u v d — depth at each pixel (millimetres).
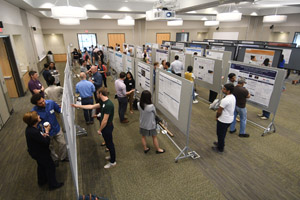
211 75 5648
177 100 3365
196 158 3441
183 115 3234
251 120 4930
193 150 3674
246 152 3619
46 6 7918
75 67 11875
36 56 9867
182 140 4020
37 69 9758
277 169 3176
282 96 6805
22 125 4699
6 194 2705
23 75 7121
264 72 4117
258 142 3949
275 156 3506
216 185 2834
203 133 4301
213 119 4984
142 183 2865
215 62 5398
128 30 16031
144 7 9492
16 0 6180
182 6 8695
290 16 12922
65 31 14258
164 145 3836
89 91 4305
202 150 3684
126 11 9297
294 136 4176
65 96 2406
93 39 15367
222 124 3320
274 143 3914
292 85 8250
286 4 9688
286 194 2684
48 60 13242
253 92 4453
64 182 2900
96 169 3160
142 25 16219
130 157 3461
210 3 7066
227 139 4059
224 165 3268
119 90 4387
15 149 3738
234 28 16172
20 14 7801
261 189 2768
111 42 15914
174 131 4387
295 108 5711
